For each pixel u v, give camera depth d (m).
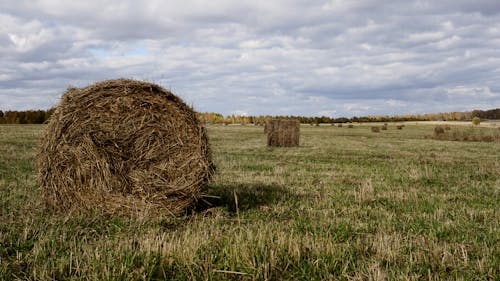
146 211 6.30
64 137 6.52
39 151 6.72
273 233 5.03
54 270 3.96
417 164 14.93
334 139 35.75
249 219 6.22
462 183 10.30
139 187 6.53
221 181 10.06
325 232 5.42
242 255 4.18
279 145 24.67
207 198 7.62
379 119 126.25
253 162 14.77
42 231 5.22
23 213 6.23
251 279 3.88
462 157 18.31
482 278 3.94
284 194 8.33
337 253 4.44
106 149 6.53
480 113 110.88
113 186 6.51
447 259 4.35
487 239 5.17
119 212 6.44
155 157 6.64
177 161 6.71
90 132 6.53
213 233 5.13
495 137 36.16
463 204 7.58
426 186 9.81
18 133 28.45
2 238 4.88
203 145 6.85
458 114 114.38
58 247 4.71
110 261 4.05
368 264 4.16
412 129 67.50
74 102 6.54
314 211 6.77
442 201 7.82
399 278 3.79
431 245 4.82
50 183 6.60
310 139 35.28
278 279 3.92
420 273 4.04
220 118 107.94
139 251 4.38
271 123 24.67
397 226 5.87
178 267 4.02
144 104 6.67
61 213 6.45
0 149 16.55
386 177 11.33
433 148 24.80
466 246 4.91
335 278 3.92
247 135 38.50
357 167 13.66
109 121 6.56
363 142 31.14
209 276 3.86
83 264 4.05
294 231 5.41
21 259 4.29
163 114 6.71
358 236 5.26
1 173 10.24
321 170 12.77
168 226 5.95
